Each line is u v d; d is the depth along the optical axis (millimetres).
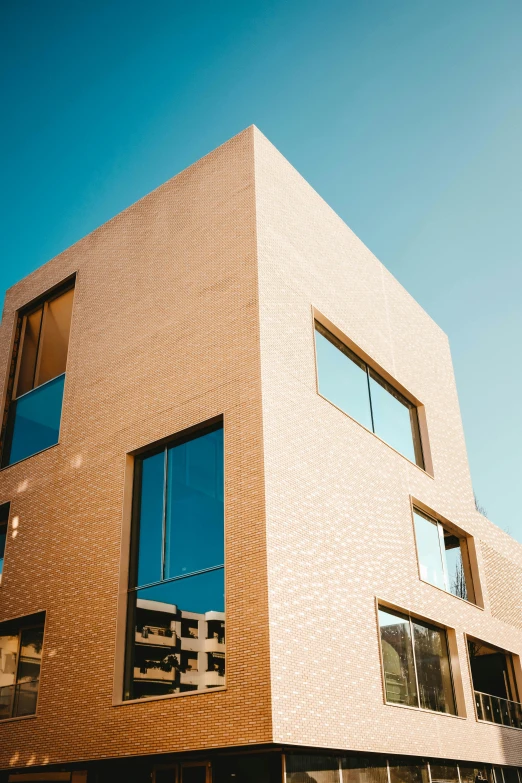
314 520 15602
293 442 15789
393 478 20250
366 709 15219
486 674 23219
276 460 14938
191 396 16688
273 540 14000
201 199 19188
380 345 22203
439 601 20766
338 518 16625
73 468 18828
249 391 15492
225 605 13953
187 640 14586
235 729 12828
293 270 18266
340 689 14531
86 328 20797
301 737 12953
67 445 19391
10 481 20547
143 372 18250
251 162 18297
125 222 21312
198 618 14602
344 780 14656
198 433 16484
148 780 14867
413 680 18000
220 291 17266
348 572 16297
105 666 15422
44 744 15852
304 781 13523
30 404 21703
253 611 13445
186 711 13695
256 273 16609
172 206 20000
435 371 26266
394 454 20844
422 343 25859
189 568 15266
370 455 19328
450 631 21172
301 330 17703
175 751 13508
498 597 25453
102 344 19969
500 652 25000
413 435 23500
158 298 18906
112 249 21312
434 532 22500
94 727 15031
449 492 24062
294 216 19281
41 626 17781
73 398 20016
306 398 16922
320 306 19078
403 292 25484
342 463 17672
